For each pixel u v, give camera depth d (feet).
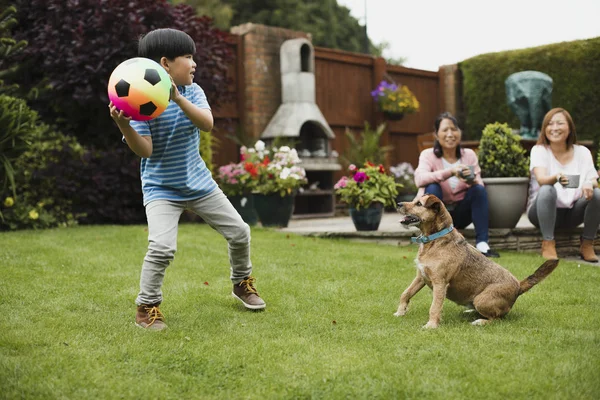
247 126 29.91
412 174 32.76
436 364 7.55
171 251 9.39
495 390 6.70
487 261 10.16
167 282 12.72
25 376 6.99
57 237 18.04
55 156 22.45
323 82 32.86
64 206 22.99
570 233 17.83
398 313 10.46
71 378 7.01
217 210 10.07
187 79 9.40
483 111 36.35
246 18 66.23
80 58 21.52
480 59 36.24
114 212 23.41
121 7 22.22
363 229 20.36
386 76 35.12
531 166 16.92
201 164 10.03
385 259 15.66
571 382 6.85
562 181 15.66
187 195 9.73
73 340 8.47
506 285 9.90
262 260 15.30
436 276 9.78
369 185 20.29
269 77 30.12
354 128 34.58
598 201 16.06
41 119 24.13
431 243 9.97
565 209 16.97
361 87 34.78
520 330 9.23
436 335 8.93
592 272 14.24
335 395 6.63
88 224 23.39
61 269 13.52
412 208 10.01
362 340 8.70
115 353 7.94
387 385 6.82
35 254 14.93
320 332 9.23
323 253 16.53
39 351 7.93
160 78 8.50
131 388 6.84
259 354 7.97
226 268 14.26
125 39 21.89
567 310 10.61
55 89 22.62
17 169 21.13
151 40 9.20
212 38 24.66
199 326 9.50
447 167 17.28
